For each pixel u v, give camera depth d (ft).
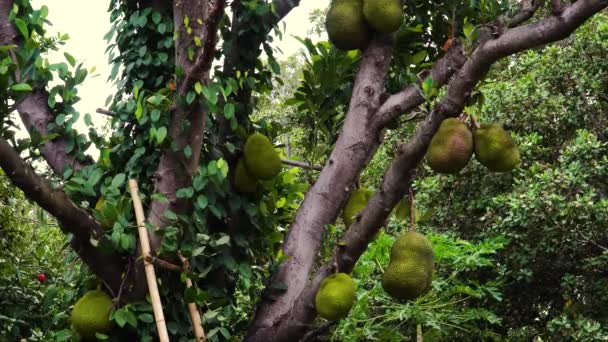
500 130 11.28
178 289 11.37
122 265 11.14
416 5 14.10
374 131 12.15
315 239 12.26
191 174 11.16
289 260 12.14
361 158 12.16
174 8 11.09
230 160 12.45
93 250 10.80
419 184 27.61
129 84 12.50
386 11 12.02
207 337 11.12
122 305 10.93
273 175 12.27
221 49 12.75
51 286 12.40
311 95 13.29
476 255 20.35
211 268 12.00
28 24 12.22
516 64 30.27
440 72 12.32
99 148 12.05
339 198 12.24
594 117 26.48
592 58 25.70
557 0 9.45
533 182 24.32
